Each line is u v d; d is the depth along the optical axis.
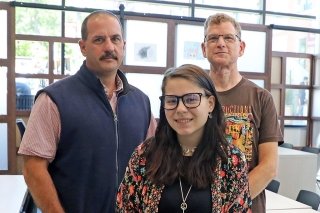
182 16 5.71
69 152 1.53
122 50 1.66
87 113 1.54
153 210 1.16
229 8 6.31
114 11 5.38
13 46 5.00
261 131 1.63
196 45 5.82
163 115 1.25
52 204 1.44
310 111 7.08
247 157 1.60
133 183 1.22
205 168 1.18
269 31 6.31
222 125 1.26
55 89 1.54
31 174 1.47
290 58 6.81
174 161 1.19
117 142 1.60
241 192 1.19
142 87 5.61
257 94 1.64
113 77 1.67
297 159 4.47
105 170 1.55
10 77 5.02
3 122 5.04
